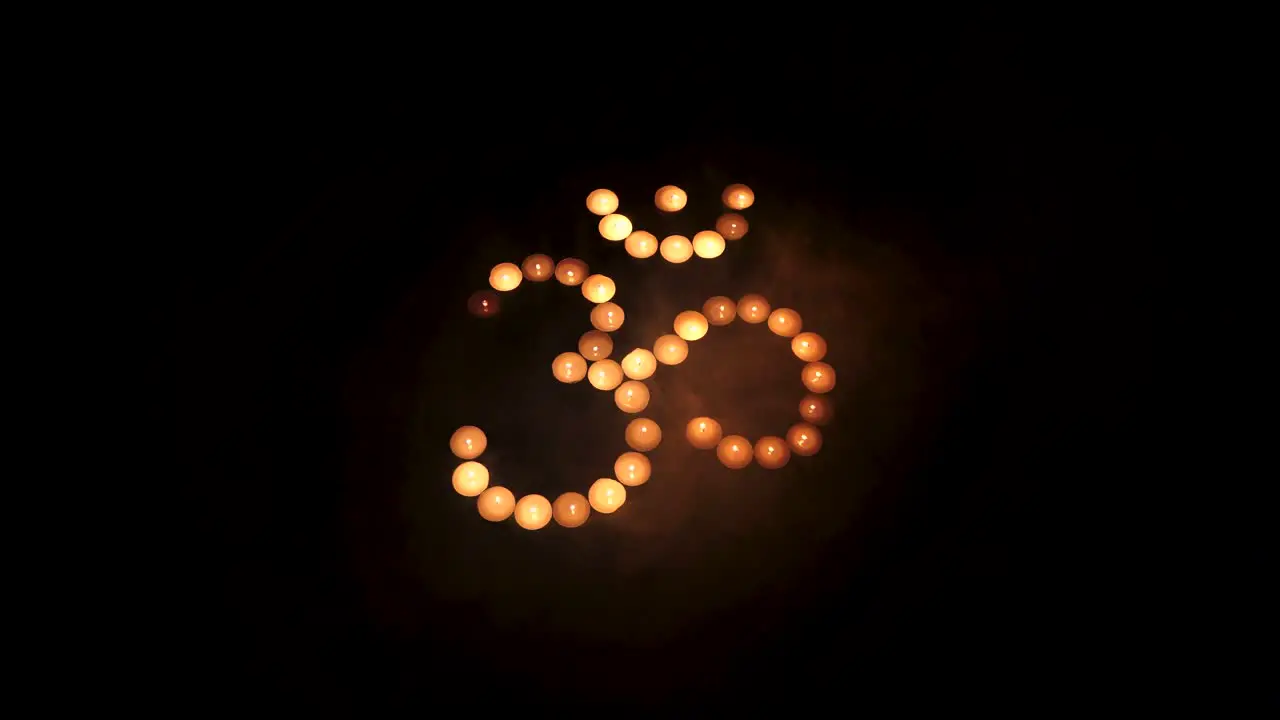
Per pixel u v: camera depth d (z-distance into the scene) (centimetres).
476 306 136
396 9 154
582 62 150
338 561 124
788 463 128
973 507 125
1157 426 127
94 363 133
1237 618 119
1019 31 149
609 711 118
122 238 140
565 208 142
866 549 124
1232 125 142
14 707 119
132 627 122
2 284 138
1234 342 130
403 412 131
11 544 125
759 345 134
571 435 131
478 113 147
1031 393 129
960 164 142
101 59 151
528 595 123
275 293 137
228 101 149
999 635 120
